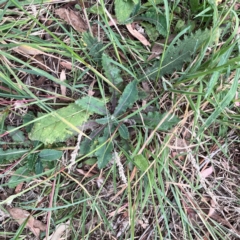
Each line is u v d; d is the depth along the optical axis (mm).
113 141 521
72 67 514
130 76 526
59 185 522
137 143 513
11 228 541
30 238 541
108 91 528
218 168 567
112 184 542
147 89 528
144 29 532
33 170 524
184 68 527
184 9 532
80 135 467
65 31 495
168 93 521
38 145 505
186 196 549
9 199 472
